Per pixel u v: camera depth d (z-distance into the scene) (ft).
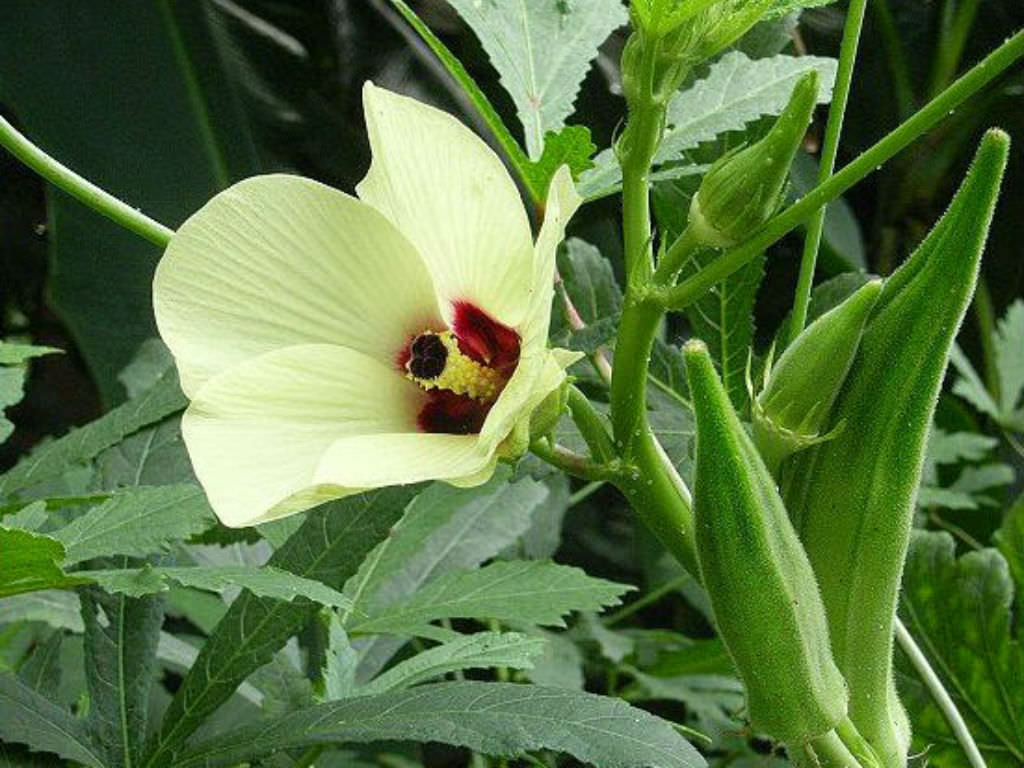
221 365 0.97
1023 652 1.65
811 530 1.05
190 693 1.16
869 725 1.07
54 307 2.18
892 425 1.03
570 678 1.86
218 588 1.01
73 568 1.27
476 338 1.01
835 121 1.23
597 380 1.46
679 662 2.03
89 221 2.19
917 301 1.01
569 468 1.05
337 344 1.00
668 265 1.00
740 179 0.96
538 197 1.23
